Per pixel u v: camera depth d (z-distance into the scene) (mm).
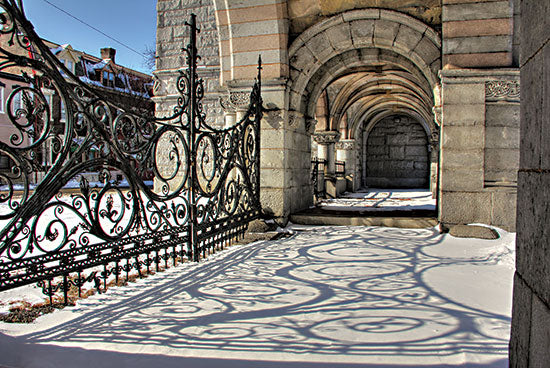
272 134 7473
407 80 10812
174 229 4602
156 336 2734
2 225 7383
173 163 14234
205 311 3215
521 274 1751
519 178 1812
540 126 1545
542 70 1531
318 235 6613
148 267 4281
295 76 7656
